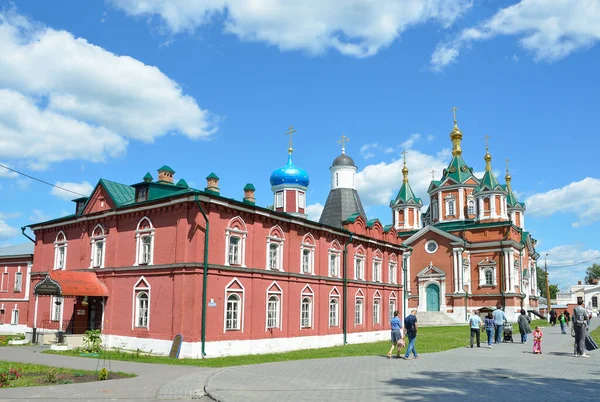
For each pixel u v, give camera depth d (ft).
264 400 41.32
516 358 71.61
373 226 128.98
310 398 41.88
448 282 219.61
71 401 42.32
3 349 89.15
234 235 86.33
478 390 45.06
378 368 61.36
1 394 45.24
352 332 115.55
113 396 44.75
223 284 82.89
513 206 269.03
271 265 94.27
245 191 109.91
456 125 250.37
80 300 98.84
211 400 43.83
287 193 132.57
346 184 150.92
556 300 425.28
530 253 259.39
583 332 73.72
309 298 102.94
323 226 107.14
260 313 89.61
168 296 81.66
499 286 214.07
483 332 148.15
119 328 88.43
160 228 85.66
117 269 90.48
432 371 58.29
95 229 98.53
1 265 143.74
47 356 77.61
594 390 44.62
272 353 88.07
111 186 100.48
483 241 221.66
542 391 44.24
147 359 74.69
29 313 110.93
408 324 73.61
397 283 138.41
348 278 116.16
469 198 238.68
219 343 80.79
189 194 80.28
